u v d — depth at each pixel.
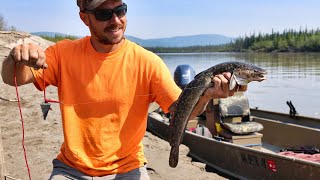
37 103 4.87
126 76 1.25
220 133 3.74
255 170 3.13
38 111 4.44
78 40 1.31
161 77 1.26
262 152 3.02
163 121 4.49
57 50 1.29
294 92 11.88
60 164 1.30
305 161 2.69
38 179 2.52
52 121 4.04
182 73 4.34
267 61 28.73
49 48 1.30
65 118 1.26
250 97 11.04
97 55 1.25
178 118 1.27
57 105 4.79
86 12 1.22
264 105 9.75
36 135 3.51
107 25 1.20
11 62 1.14
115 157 1.27
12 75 1.18
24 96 5.27
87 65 1.25
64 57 1.28
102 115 1.25
